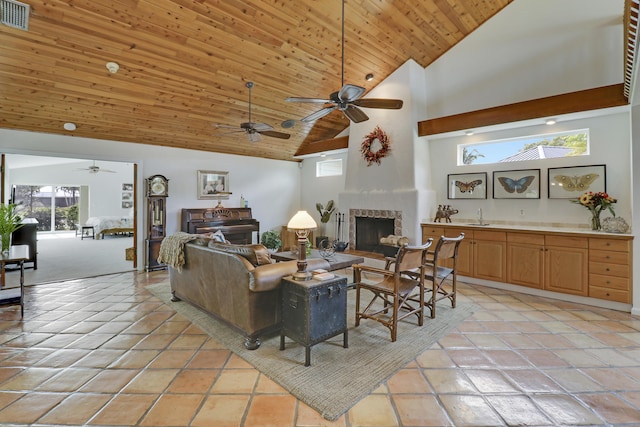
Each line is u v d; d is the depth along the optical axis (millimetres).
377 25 4344
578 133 4289
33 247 5555
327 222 7555
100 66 3787
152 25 3465
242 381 2229
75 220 11352
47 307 3697
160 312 3543
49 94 3996
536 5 4504
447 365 2443
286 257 4312
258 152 7195
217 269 3027
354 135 6172
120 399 2014
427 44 5070
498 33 4848
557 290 4008
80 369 2363
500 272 4492
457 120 4871
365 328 3170
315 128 6703
